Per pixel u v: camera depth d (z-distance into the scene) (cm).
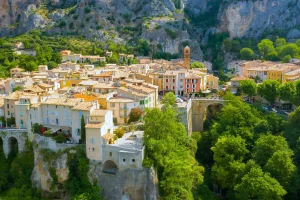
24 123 15188
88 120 13188
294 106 18150
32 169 14288
